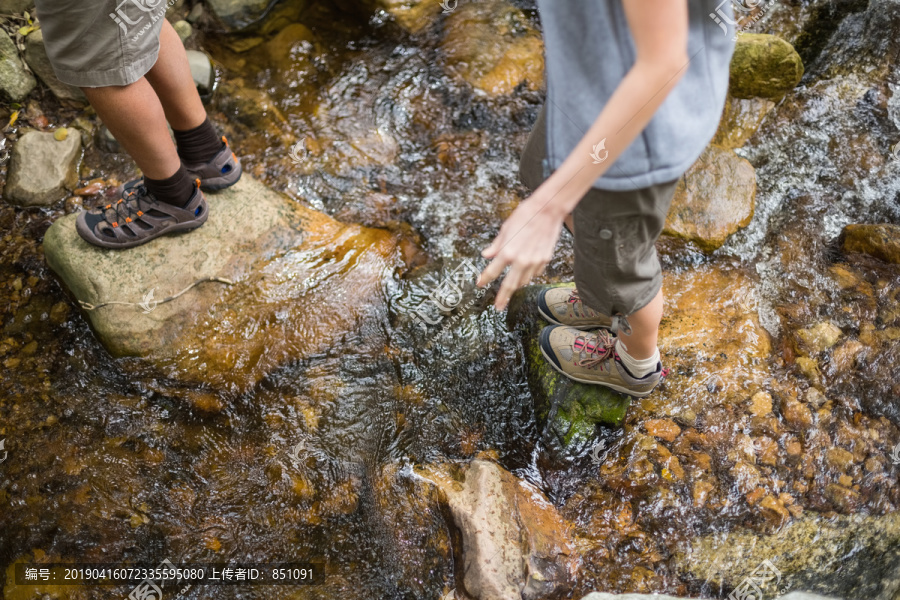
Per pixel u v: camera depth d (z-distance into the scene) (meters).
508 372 2.12
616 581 1.73
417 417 2.03
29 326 2.16
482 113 2.77
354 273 2.27
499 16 2.98
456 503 1.79
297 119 2.74
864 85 2.81
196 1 2.76
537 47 2.93
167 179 2.02
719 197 2.44
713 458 1.92
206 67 2.67
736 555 1.77
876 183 2.57
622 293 1.46
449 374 2.12
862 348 2.13
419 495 1.86
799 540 1.79
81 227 2.09
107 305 2.08
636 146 1.16
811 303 2.25
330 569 1.77
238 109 2.74
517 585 1.67
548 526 1.80
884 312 2.21
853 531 1.80
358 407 2.05
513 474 1.92
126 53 1.67
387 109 2.78
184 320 2.11
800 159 2.63
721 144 2.61
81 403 2.02
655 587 1.72
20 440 1.95
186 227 2.17
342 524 1.84
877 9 2.83
